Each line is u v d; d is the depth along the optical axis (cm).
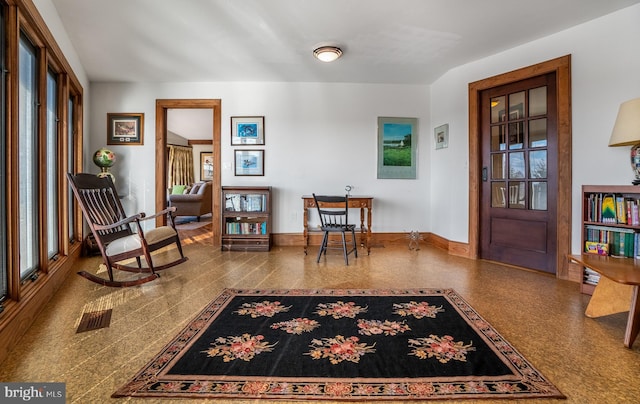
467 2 242
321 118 440
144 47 321
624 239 231
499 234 346
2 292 171
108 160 381
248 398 126
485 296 241
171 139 940
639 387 133
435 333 180
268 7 248
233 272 306
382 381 137
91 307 217
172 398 125
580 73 277
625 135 216
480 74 355
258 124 434
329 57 329
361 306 221
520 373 142
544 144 306
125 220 255
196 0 239
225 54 338
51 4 241
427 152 452
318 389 131
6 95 176
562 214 288
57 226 292
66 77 298
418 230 455
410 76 414
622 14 253
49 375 139
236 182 437
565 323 193
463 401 125
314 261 351
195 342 169
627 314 207
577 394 128
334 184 443
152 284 268
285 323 193
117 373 141
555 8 250
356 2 242
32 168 227
